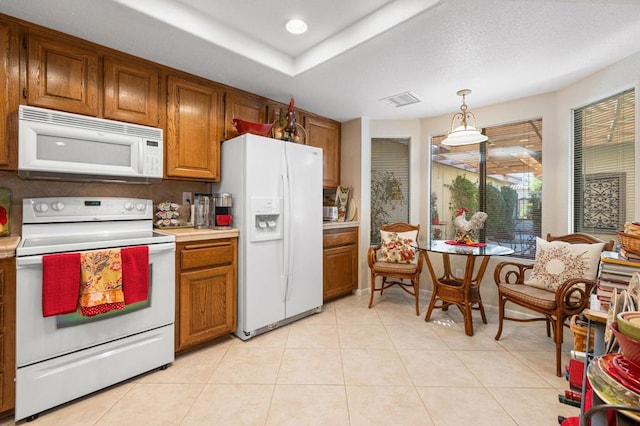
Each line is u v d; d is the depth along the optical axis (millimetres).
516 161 3098
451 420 1537
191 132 2455
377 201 3943
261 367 2033
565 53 2105
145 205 2369
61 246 1612
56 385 1590
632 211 2191
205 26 1925
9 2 1582
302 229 2830
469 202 3438
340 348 2312
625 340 683
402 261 3268
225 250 2365
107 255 1707
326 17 1930
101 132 1951
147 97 2219
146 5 1688
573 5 1594
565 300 2029
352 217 3676
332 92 2852
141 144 2127
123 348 1823
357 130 3689
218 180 2639
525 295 2211
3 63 1697
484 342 2428
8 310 1488
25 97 1761
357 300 3498
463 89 2770
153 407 1626
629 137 2209
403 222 3842
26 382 1510
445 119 3539
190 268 2160
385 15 1813
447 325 2775
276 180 2596
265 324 2531
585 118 2570
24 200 1879
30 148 1710
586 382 948
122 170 2053
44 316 1527
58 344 1601
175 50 2064
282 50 2369
